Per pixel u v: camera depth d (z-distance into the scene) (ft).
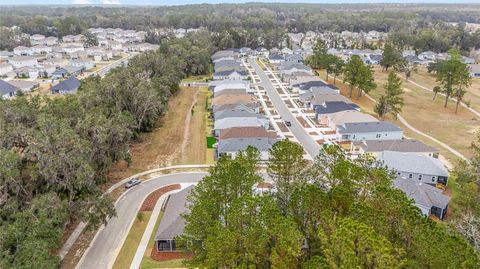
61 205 116.37
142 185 170.30
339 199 89.56
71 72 420.36
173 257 121.39
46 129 134.31
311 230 88.43
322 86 327.88
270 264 84.53
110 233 134.31
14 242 99.14
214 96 313.53
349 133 224.12
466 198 134.82
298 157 119.65
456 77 291.58
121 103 220.64
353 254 67.72
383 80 405.18
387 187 88.48
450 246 69.05
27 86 347.77
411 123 264.31
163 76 317.83
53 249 119.14
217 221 92.84
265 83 380.37
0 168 114.01
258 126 227.61
